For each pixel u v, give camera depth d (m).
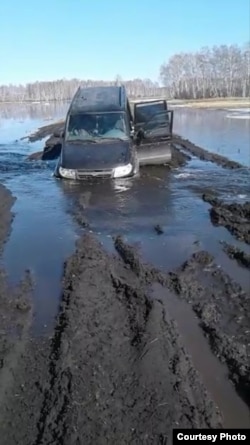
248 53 79.25
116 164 10.18
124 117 11.53
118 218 7.72
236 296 4.83
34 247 6.39
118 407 3.13
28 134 24.89
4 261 5.89
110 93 12.80
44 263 5.79
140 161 12.00
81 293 4.81
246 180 10.68
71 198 9.10
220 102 63.03
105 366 3.59
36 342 3.99
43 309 4.60
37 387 3.38
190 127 26.28
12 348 3.86
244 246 6.37
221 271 5.46
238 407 3.25
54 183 10.48
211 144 18.14
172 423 2.99
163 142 11.91
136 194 9.34
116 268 5.63
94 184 10.13
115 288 5.04
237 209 8.03
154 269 5.51
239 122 28.56
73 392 3.27
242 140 19.09
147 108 12.00
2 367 3.59
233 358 3.75
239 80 81.00
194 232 7.00
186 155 14.34
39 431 2.96
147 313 4.36
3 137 23.34
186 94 86.88
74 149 10.80
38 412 3.12
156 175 11.18
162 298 4.85
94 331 4.09
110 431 2.92
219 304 4.68
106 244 6.53
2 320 4.37
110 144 10.84
